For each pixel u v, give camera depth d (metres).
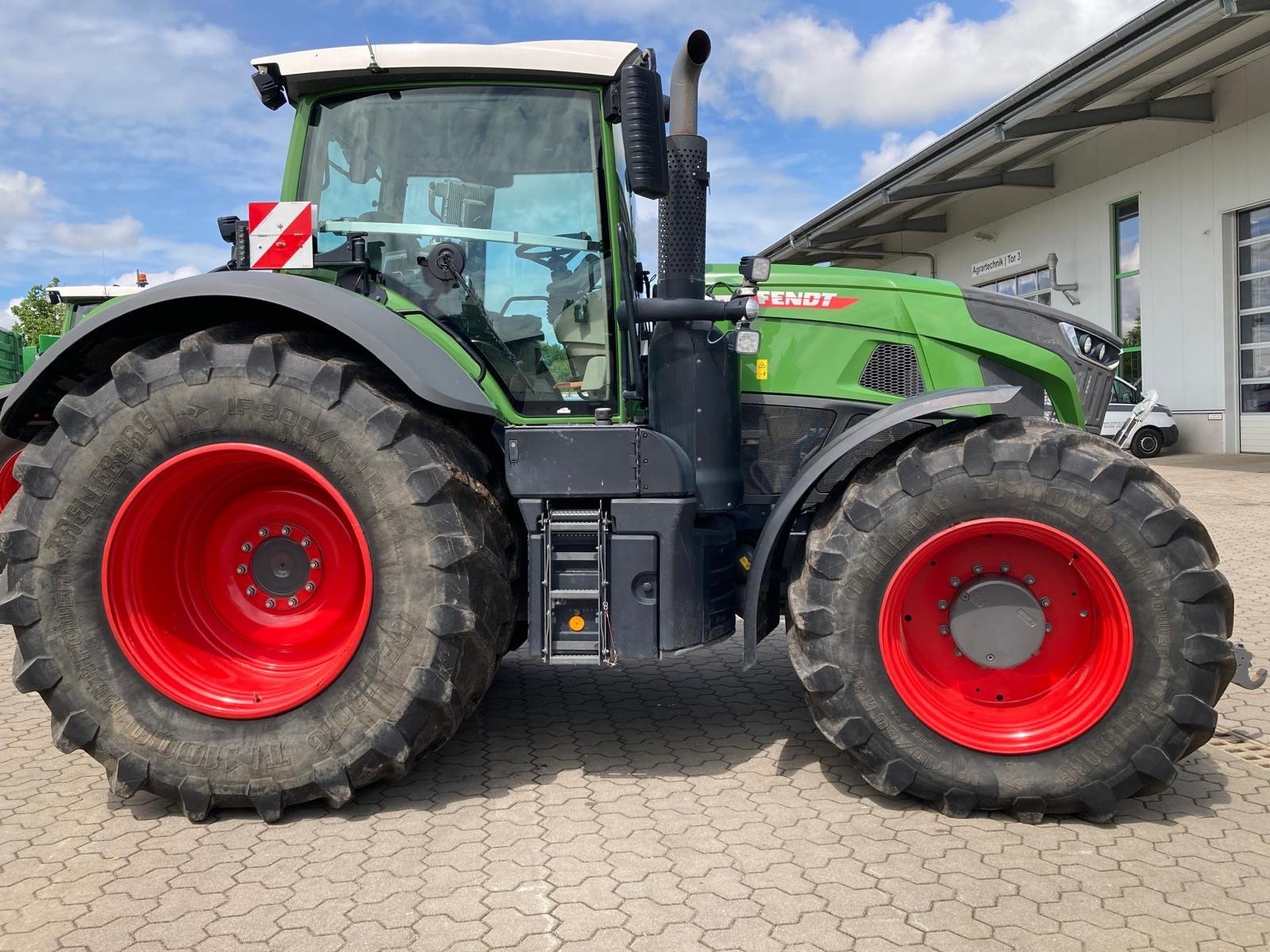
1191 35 14.20
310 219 3.17
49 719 3.92
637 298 3.67
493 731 3.68
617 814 2.90
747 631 3.18
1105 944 2.18
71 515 2.92
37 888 2.48
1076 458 2.86
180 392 2.90
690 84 3.28
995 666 3.00
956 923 2.27
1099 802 2.80
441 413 3.11
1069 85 14.73
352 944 2.20
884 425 3.05
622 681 4.41
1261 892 2.42
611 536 3.04
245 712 2.88
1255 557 7.36
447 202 3.35
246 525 3.13
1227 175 16.47
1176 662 2.77
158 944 2.21
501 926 2.26
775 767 3.30
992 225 22.53
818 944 2.18
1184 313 17.56
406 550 2.86
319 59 3.28
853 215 21.59
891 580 2.92
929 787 2.89
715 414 3.38
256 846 2.72
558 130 3.35
